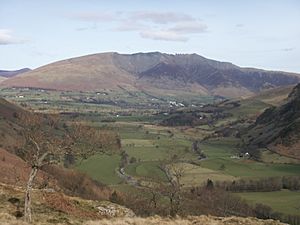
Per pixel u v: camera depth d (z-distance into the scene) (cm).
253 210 10825
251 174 16138
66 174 9506
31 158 3228
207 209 8888
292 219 10169
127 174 14162
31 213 3416
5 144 11281
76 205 4075
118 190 10981
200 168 16075
